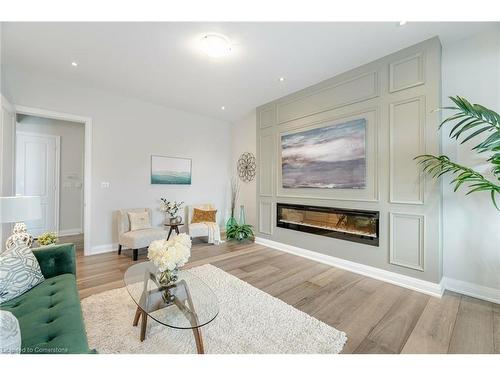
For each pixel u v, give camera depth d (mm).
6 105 2664
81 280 2646
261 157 4336
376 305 2148
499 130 1771
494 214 2223
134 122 4078
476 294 2287
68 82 3385
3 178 2697
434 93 2346
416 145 2463
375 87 2768
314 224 3473
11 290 1547
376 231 2762
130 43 2434
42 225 4707
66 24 2127
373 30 2213
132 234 3414
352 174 2977
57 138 4875
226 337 1679
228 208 5430
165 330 1759
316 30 2207
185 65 2893
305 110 3570
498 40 2189
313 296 2318
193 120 4891
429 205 2381
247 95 3889
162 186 4469
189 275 2014
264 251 3834
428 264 2391
